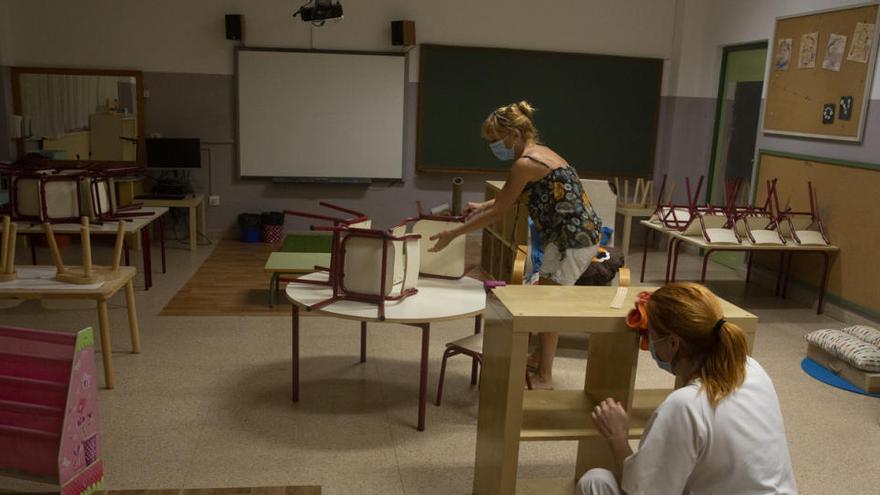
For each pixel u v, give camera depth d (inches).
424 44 275.4
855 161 193.5
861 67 190.5
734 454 61.3
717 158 278.2
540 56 281.6
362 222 127.7
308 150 279.3
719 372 63.5
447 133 283.9
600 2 282.0
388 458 110.7
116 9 261.9
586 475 77.8
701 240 197.0
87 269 128.8
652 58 287.0
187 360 148.3
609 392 91.1
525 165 123.0
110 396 129.2
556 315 81.0
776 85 228.1
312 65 272.5
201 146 275.6
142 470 104.0
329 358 152.7
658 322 67.6
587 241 127.6
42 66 261.9
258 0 267.1
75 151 269.6
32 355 86.7
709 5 276.5
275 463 107.6
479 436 97.7
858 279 191.5
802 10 217.3
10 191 166.6
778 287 221.3
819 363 159.2
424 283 131.8
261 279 219.3
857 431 127.4
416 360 153.6
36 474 87.6
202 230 274.1
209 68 270.5
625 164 294.4
